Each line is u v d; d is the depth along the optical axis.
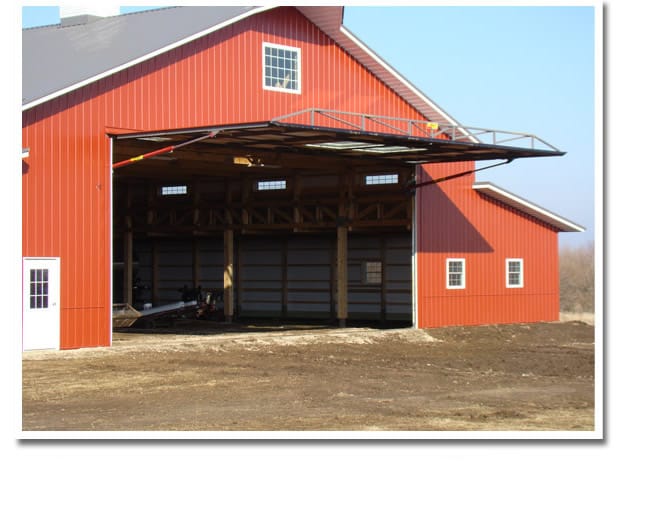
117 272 34.59
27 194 19.48
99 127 20.59
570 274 60.41
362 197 27.97
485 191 29.09
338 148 22.81
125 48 22.45
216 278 35.19
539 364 21.59
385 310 31.55
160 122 21.61
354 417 13.90
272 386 16.81
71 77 20.56
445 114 26.92
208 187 31.53
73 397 15.25
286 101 24.22
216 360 20.05
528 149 23.33
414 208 26.95
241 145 22.34
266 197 30.12
